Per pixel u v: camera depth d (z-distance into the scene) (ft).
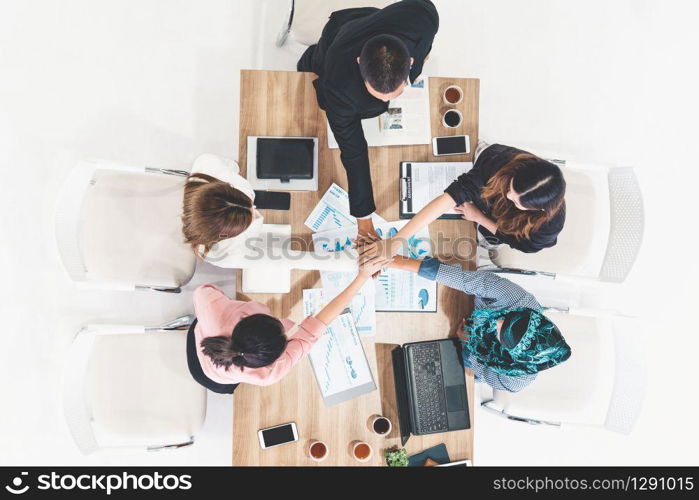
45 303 8.15
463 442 5.86
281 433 5.68
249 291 5.61
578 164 6.32
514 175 4.99
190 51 8.46
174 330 6.69
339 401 5.74
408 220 5.98
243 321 4.40
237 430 5.66
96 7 8.32
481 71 8.93
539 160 5.00
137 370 6.25
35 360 8.13
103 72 8.34
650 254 9.36
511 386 6.01
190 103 8.46
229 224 4.31
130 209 6.11
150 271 6.22
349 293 5.48
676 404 9.34
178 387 6.30
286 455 5.72
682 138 9.42
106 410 6.10
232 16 8.54
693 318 9.36
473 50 8.93
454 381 5.75
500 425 8.78
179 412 6.28
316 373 5.71
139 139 8.38
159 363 6.31
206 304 5.03
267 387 5.70
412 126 5.99
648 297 9.30
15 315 8.12
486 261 7.66
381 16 4.83
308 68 6.64
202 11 8.48
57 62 8.29
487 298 5.70
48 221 8.29
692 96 9.46
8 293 8.13
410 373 5.70
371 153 5.98
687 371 9.35
